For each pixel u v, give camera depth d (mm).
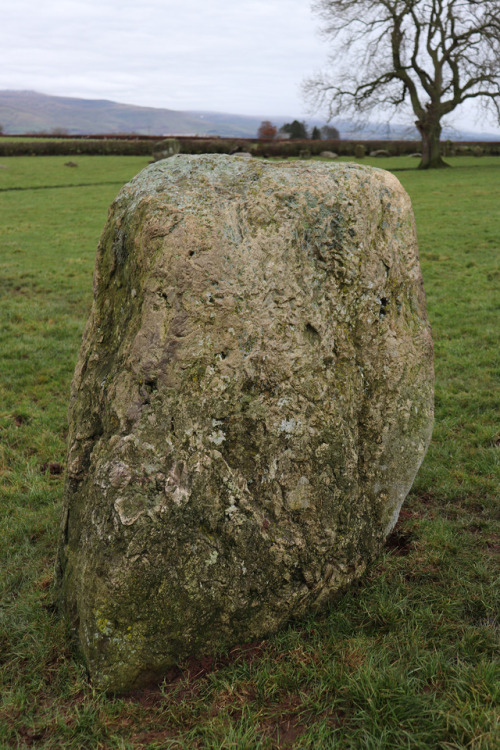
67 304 11422
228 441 3303
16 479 5426
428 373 4168
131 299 3531
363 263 3723
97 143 47125
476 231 17703
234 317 3309
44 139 62531
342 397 3635
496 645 3203
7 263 14805
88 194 27719
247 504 3301
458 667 3047
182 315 3236
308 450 3482
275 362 3396
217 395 3270
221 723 2807
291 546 3416
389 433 3939
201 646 3252
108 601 3031
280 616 3424
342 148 47031
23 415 6699
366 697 2852
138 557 3033
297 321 3465
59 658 3305
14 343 9016
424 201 24203
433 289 11797
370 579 3822
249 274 3350
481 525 4461
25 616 3672
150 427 3188
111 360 3619
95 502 3180
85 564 3148
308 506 3490
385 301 3904
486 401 6578
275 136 62844
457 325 9516
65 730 2859
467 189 27328
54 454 5898
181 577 3127
